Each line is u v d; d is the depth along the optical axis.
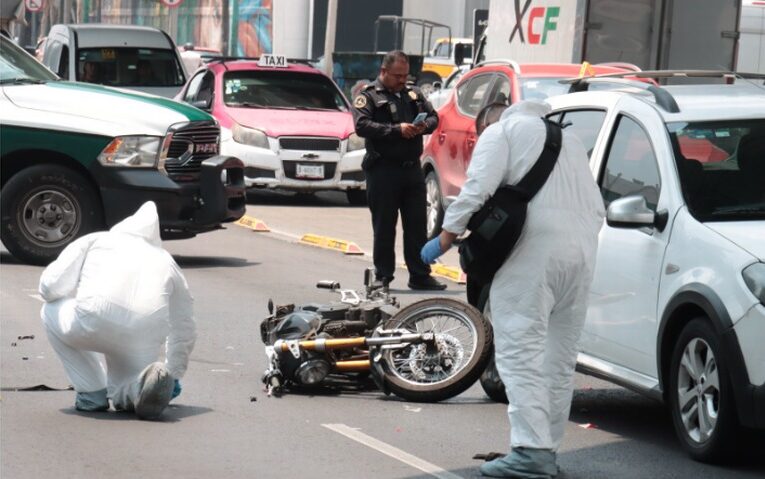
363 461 18.64
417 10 123.94
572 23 50.53
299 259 39.88
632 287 20.62
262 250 41.66
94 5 128.62
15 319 28.44
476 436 20.30
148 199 36.47
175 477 17.47
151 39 68.06
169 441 19.30
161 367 20.34
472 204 17.53
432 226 44.03
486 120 19.72
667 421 22.06
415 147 33.72
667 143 20.86
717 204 20.00
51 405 21.23
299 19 89.88
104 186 36.31
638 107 21.94
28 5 111.19
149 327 20.33
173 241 43.06
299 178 53.12
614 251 21.09
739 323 18.22
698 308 19.23
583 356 21.80
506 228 17.47
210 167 36.91
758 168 20.56
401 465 18.50
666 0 50.66
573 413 22.53
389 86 33.59
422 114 33.34
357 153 53.69
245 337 27.56
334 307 23.72
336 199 57.62
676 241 19.78
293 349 22.47
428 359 22.55
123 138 36.41
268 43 110.44
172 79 67.50
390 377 22.42
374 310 23.53
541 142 17.70
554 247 17.59
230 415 21.11
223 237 44.53
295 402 22.22
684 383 19.39
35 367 24.05
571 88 24.62
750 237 18.92
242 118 53.38
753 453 18.72
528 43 53.00
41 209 36.41
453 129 42.91
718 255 18.89
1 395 21.84
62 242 36.53
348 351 23.11
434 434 20.36
